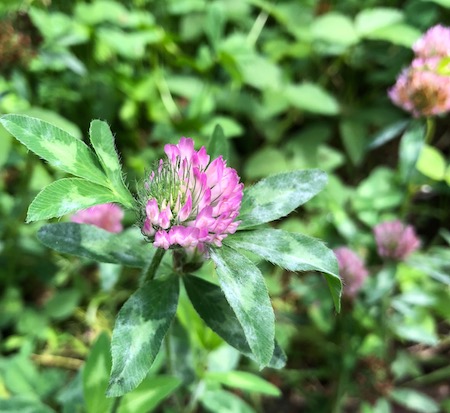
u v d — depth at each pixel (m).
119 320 0.10
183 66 0.27
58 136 0.09
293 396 0.21
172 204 0.10
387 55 0.27
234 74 0.23
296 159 0.25
